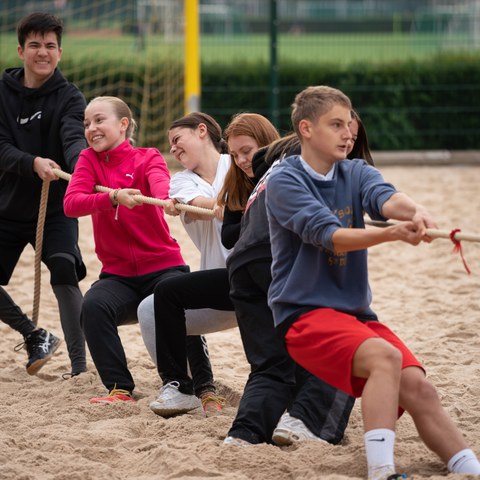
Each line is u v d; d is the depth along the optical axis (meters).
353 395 8.32
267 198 8.55
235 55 42.16
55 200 12.57
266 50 54.94
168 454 8.86
